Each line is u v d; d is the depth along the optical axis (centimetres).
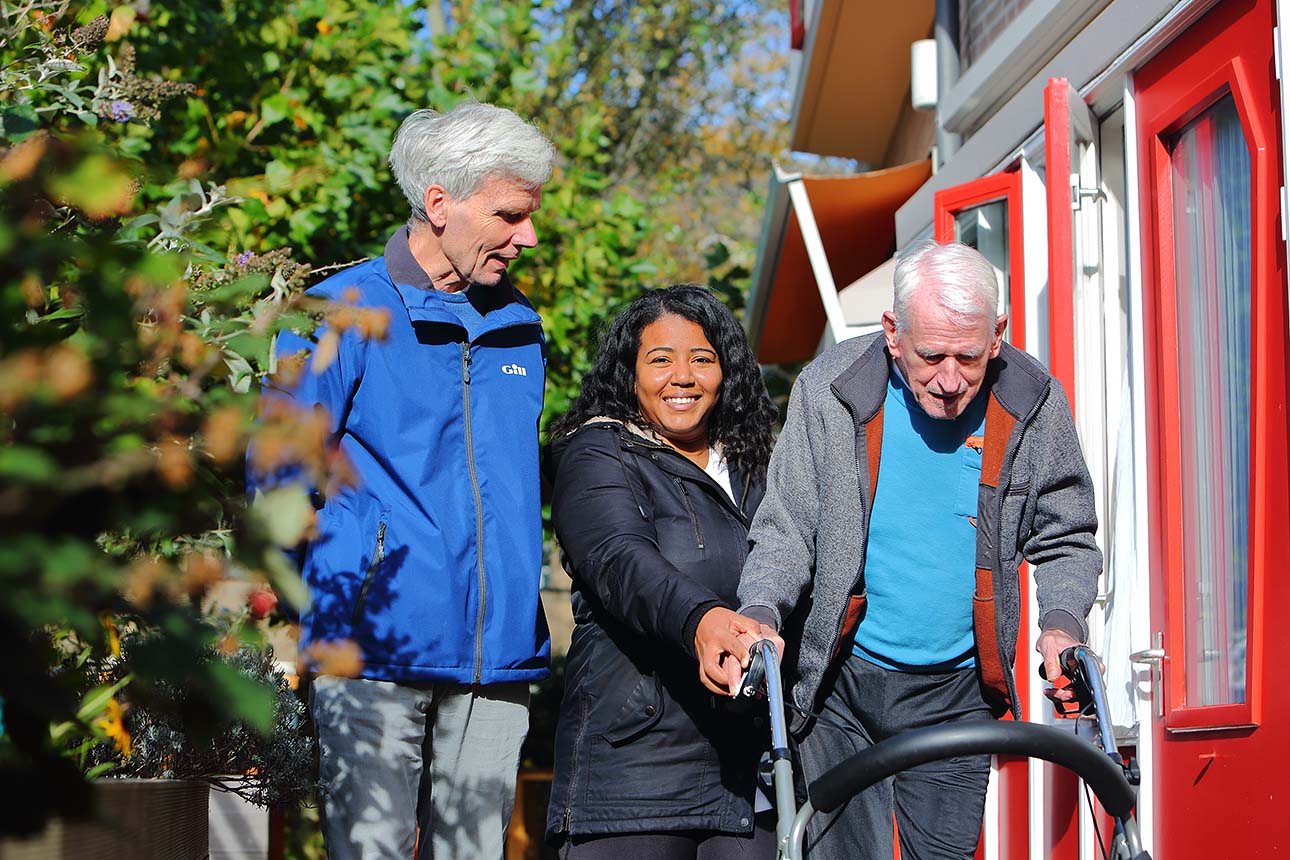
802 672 358
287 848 742
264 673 369
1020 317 573
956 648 354
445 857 369
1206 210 451
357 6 831
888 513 353
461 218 368
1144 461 473
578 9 2173
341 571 350
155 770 342
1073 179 512
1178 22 454
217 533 176
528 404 386
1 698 151
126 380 174
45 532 155
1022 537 357
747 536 365
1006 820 559
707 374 376
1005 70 641
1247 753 396
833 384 354
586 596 369
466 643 359
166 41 729
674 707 357
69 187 158
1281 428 384
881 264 1064
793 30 1236
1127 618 466
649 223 1024
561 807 362
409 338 366
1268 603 389
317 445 171
